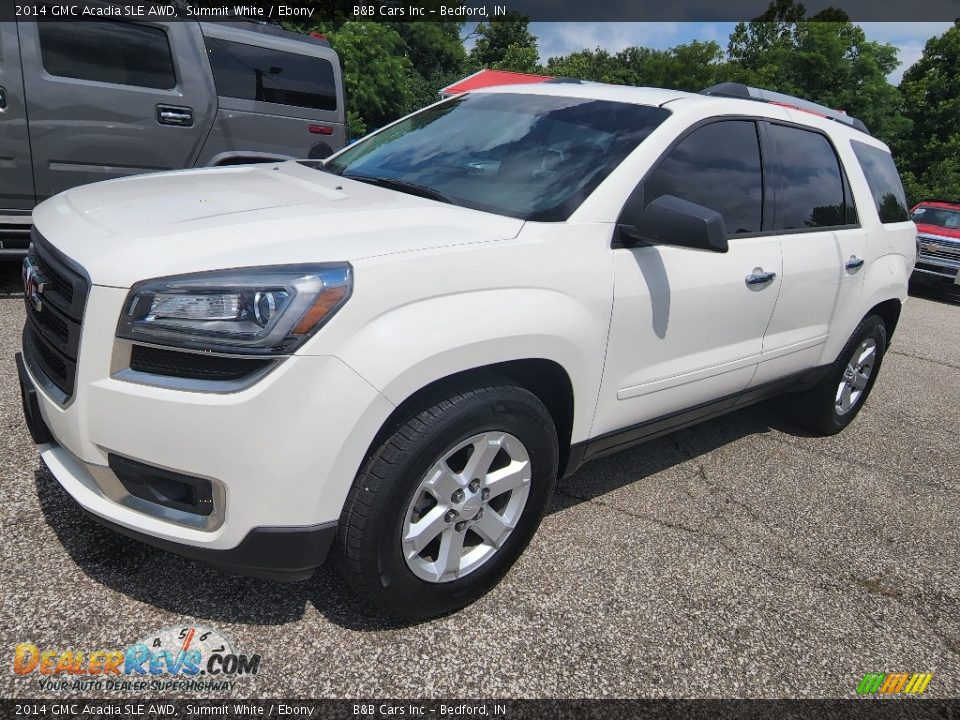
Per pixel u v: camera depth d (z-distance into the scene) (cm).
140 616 220
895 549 318
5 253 510
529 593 254
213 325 181
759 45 3950
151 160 568
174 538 193
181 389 183
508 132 301
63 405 199
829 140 381
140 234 200
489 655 222
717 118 305
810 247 347
